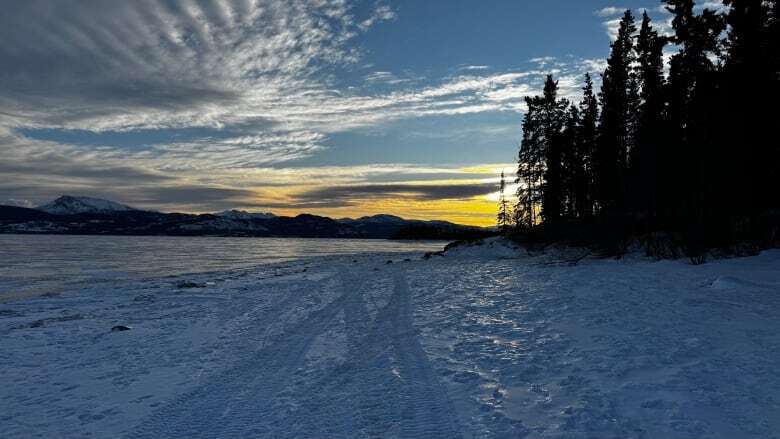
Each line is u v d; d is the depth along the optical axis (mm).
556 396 6688
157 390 7906
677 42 30078
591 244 32125
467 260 39688
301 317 14281
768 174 29219
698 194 28641
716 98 28156
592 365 7891
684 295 14047
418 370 8344
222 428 6258
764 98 26328
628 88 39219
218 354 10188
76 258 56188
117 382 8438
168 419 6633
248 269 37656
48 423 6598
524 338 10180
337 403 6949
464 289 19109
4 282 29484
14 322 15195
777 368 7027
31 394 7879
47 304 19031
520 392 6965
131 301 19297
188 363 9555
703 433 5188
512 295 16625
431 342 10312
